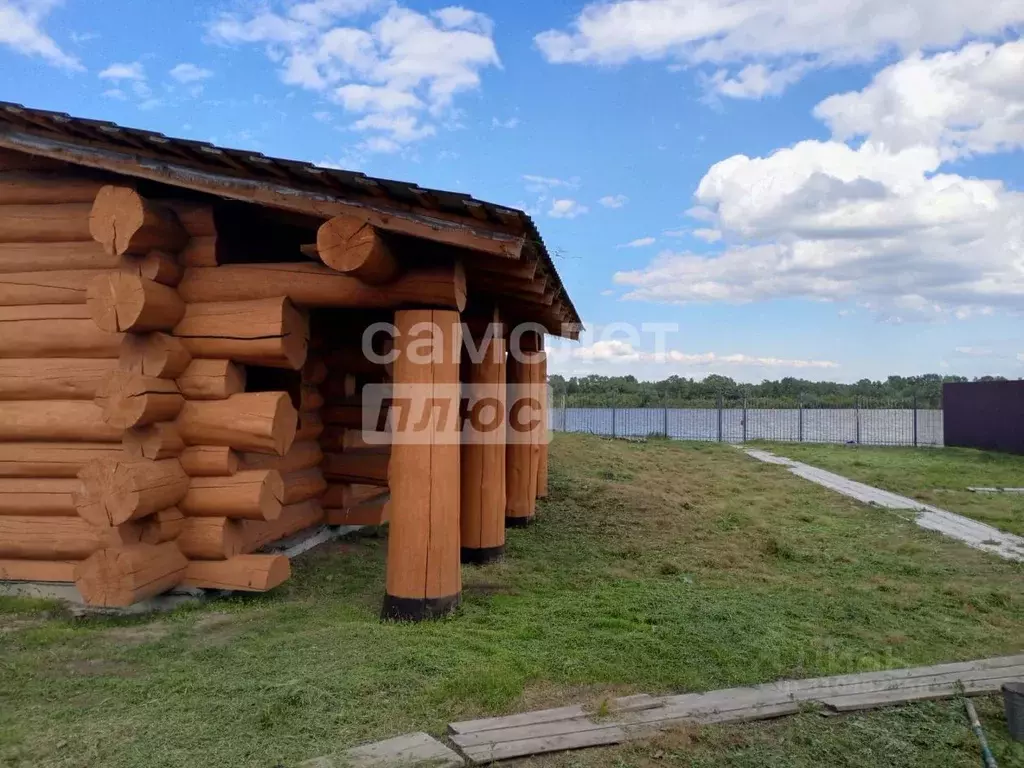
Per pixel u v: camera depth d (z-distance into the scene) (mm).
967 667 4578
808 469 16375
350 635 4836
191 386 5645
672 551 7902
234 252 6047
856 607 5895
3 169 6219
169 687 4023
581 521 9406
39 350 5926
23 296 5949
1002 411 20719
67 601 5762
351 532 8875
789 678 4363
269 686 3963
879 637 5191
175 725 3551
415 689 3984
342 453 8242
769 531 9094
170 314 5547
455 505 5445
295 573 6773
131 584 5164
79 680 4145
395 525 5340
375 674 4133
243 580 5660
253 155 4797
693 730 3602
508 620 5281
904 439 24781
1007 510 10992
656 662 4469
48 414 5863
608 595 5949
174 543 5691
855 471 15859
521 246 4824
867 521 10117
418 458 5289
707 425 27438
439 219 4859
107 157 5453
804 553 7898
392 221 4887
